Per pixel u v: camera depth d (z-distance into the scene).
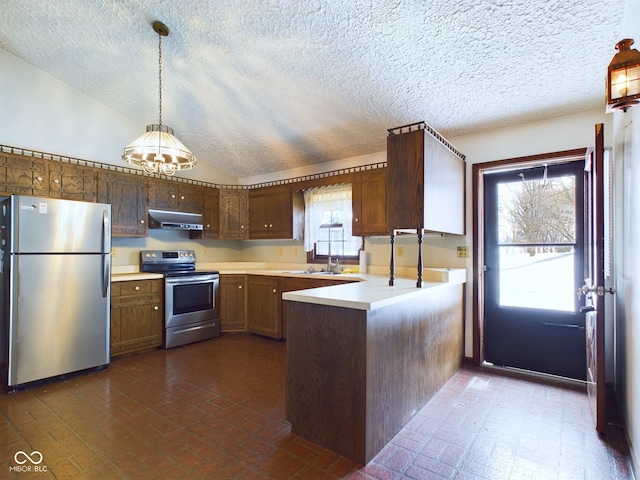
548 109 2.83
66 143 3.64
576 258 3.04
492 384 2.88
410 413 2.28
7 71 3.27
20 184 3.14
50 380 2.92
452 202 2.97
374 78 2.70
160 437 2.04
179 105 3.70
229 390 2.73
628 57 1.54
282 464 1.80
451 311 3.05
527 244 3.25
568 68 2.31
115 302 3.46
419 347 2.42
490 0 1.86
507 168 3.26
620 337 2.37
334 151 4.14
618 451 1.92
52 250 2.91
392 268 2.65
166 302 3.85
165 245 4.52
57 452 1.89
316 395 2.01
